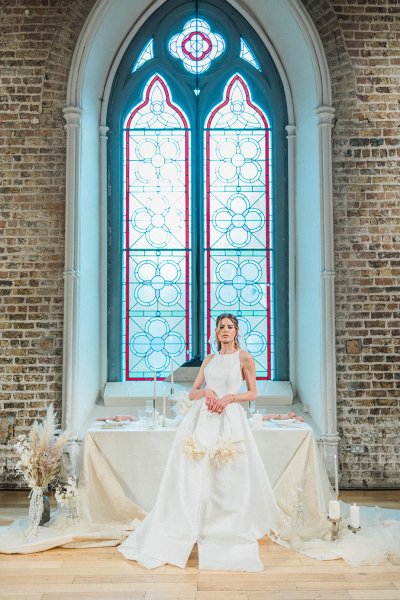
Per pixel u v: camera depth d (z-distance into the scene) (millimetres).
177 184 6215
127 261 6148
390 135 5496
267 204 6219
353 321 5387
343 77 5523
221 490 3768
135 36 6227
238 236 6184
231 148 6250
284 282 6117
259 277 6160
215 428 3930
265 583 3352
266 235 6195
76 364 5223
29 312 5352
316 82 5484
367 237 5434
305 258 5789
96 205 5914
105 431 4496
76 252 5305
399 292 5414
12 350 5332
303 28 5492
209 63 6289
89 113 5707
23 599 3146
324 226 5348
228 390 4121
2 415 5305
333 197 5453
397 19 5578
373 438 5332
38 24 5496
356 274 5414
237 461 3809
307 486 4434
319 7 5547
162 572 3502
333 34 5539
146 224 6176
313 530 4145
